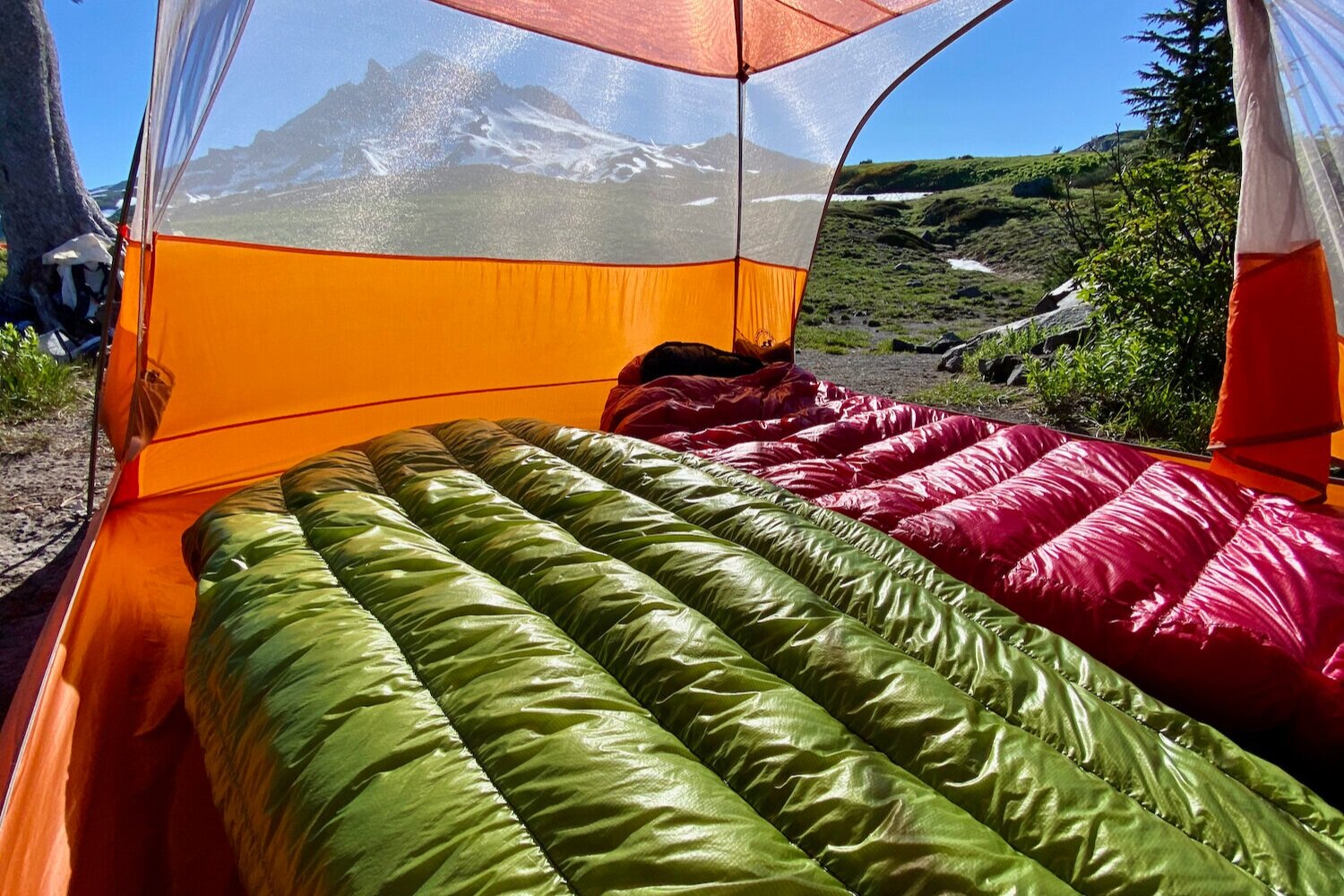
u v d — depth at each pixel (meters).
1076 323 7.92
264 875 1.16
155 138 2.64
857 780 1.06
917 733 1.17
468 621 1.46
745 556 1.63
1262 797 1.14
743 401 3.29
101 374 3.53
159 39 2.54
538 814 1.05
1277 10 2.63
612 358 4.94
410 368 4.07
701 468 2.23
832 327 12.18
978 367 7.81
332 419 3.89
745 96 4.98
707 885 0.91
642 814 1.01
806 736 1.15
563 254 4.48
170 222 3.13
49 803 1.48
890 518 2.02
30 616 3.09
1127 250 6.27
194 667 1.56
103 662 2.10
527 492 2.05
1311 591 1.67
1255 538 1.94
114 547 2.88
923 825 0.98
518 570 1.65
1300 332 2.75
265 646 1.47
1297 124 2.66
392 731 1.22
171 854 1.61
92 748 1.76
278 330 3.56
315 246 3.57
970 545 1.85
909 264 19.34
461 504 1.99
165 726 1.96
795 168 5.14
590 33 4.19
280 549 1.83
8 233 8.05
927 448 2.70
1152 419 5.62
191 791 1.76
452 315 4.14
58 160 8.22
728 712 1.20
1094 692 1.35
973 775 1.10
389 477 2.22
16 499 4.26
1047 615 1.69
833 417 3.20
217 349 3.39
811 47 4.59
